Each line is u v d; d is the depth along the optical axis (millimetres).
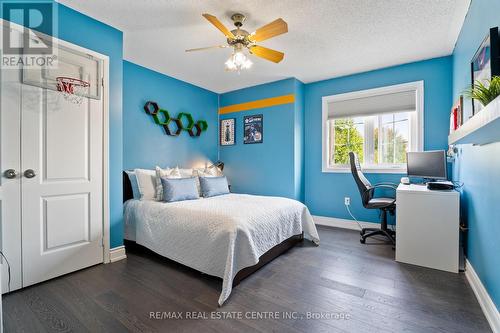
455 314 1560
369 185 3139
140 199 2859
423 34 2506
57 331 1400
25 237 1859
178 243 2236
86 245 2221
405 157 3385
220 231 1955
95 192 2277
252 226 2090
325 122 3904
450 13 2148
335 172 3828
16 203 1815
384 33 2490
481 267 1743
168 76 3732
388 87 3365
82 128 2184
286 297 1767
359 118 3744
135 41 2680
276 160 3982
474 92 1315
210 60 3180
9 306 1637
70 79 2094
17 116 1813
